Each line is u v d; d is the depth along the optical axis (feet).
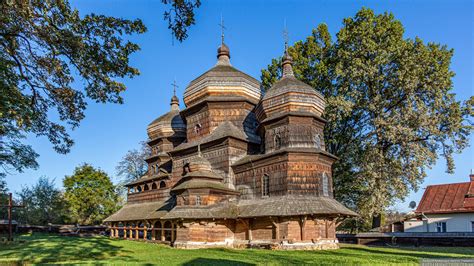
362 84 106.52
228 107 103.96
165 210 99.14
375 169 98.53
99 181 196.44
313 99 88.17
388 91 104.73
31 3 33.73
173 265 50.14
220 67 113.91
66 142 49.16
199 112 107.55
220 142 95.35
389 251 70.33
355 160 106.83
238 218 82.17
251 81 110.42
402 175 99.55
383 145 105.50
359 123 110.42
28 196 199.00
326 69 109.09
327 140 112.98
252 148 98.73
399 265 46.39
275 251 71.41
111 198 200.34
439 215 125.39
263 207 79.56
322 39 116.88
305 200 77.61
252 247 80.48
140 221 109.81
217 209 84.28
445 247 84.02
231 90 106.42
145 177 130.31
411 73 98.07
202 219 81.71
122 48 38.91
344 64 106.11
